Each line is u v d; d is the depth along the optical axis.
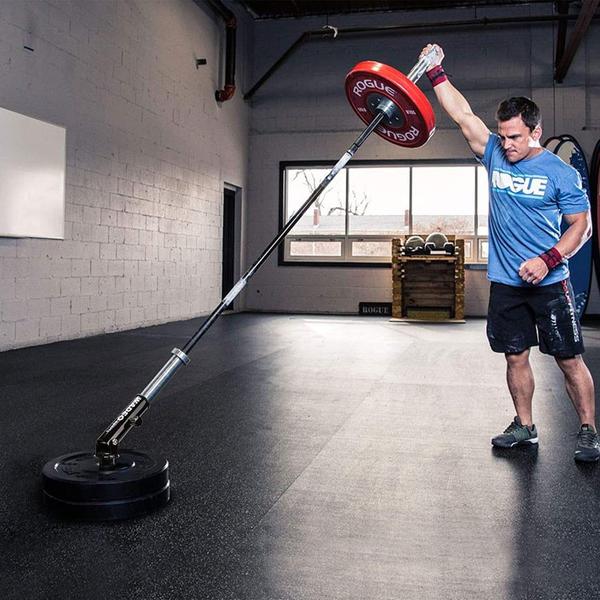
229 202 10.57
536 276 2.31
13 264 5.38
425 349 5.95
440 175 10.48
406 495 2.11
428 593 1.45
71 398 3.56
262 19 10.88
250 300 10.90
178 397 3.64
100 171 6.57
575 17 9.42
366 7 10.45
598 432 2.93
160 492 1.96
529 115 2.32
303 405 3.47
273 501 2.04
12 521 1.84
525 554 1.67
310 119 10.73
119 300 7.00
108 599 1.40
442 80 2.64
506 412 3.34
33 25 5.51
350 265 10.56
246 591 1.45
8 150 4.87
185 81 8.50
